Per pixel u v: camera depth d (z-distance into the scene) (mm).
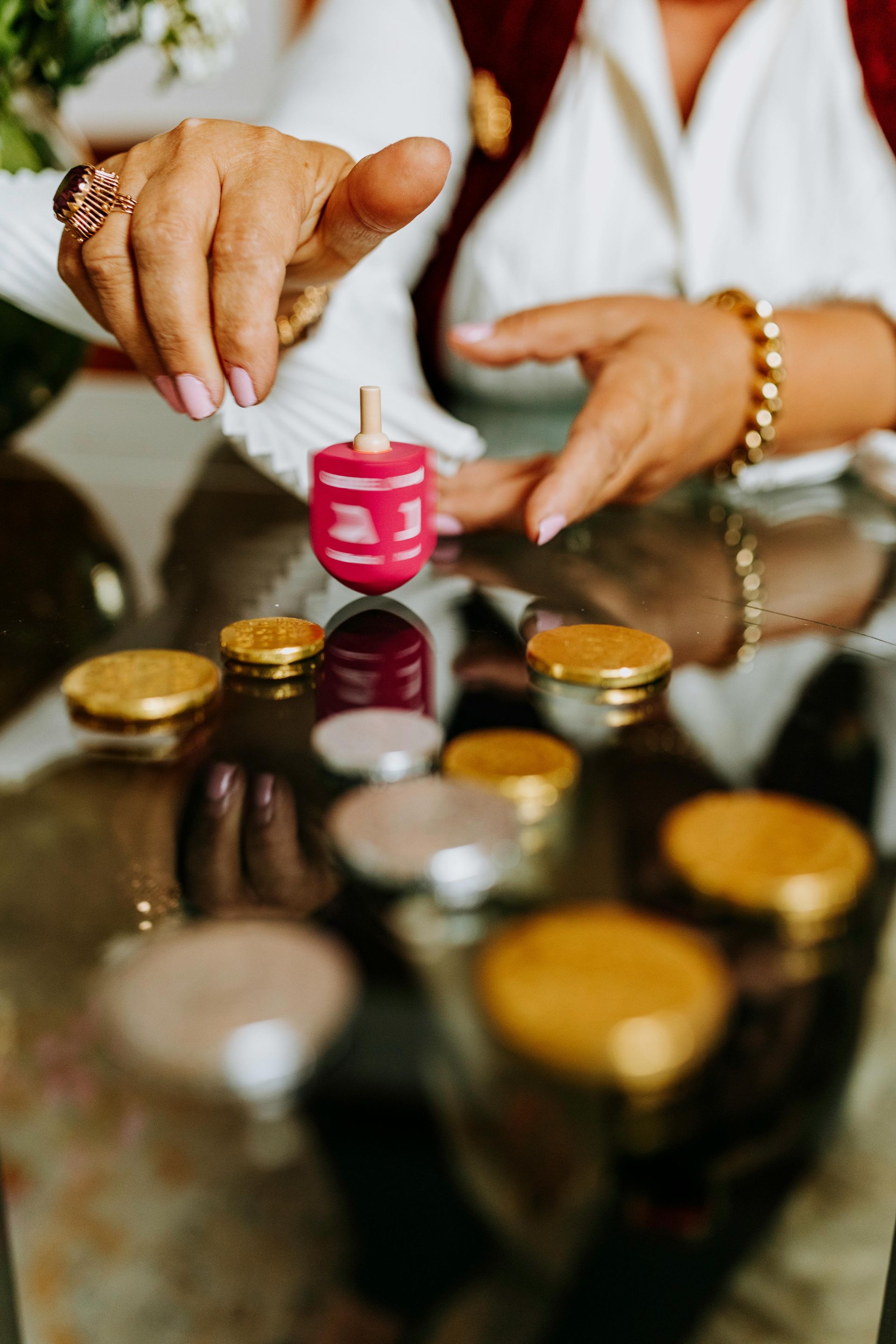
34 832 310
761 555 486
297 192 400
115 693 357
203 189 389
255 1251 254
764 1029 266
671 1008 264
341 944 279
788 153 717
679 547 493
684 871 296
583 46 727
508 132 756
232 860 301
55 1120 258
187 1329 254
